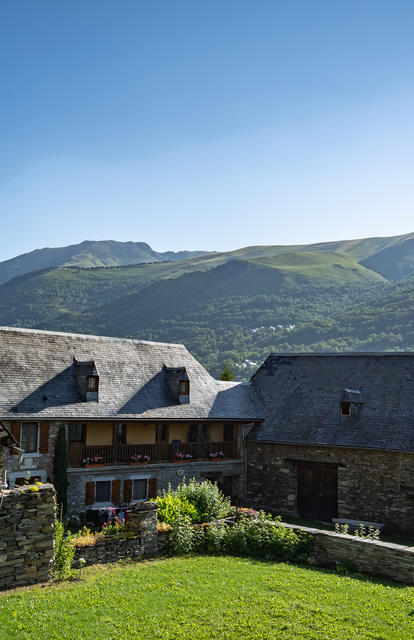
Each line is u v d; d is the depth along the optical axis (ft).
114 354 96.07
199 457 95.86
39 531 42.22
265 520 55.62
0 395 76.64
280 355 112.68
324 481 91.86
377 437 85.97
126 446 88.28
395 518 82.17
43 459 78.43
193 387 100.22
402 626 34.32
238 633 32.65
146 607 36.17
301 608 36.86
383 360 98.58
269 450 97.71
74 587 40.16
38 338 88.94
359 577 46.19
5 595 38.17
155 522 51.93
